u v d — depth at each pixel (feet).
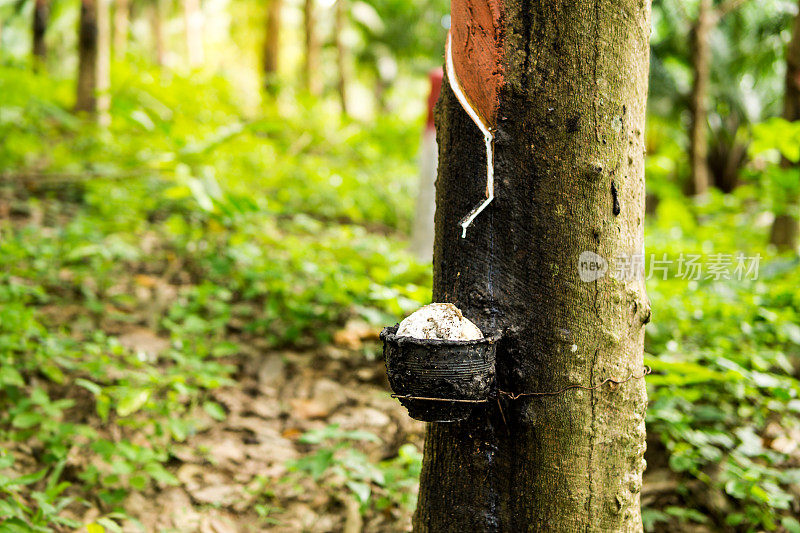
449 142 5.41
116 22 49.88
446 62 5.34
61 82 32.60
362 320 12.96
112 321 12.14
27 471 8.15
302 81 51.57
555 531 5.04
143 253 14.79
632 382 5.14
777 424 9.61
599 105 4.83
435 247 5.65
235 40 64.03
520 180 4.98
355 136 27.32
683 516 8.27
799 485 8.45
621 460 5.11
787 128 13.08
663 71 34.30
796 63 16.28
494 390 5.04
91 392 9.64
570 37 4.80
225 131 15.01
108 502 7.86
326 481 8.70
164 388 10.05
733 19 40.65
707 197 26.71
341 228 18.29
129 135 23.67
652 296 12.66
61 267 13.21
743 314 11.38
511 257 5.05
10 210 16.96
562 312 4.94
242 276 13.48
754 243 18.80
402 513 8.14
